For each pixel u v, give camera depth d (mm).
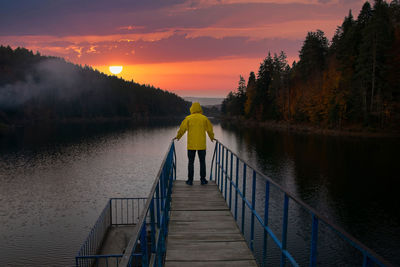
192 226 4883
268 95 110875
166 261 3807
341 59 74938
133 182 39438
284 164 43938
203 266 3695
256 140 70688
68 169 48312
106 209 16031
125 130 130000
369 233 21297
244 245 4250
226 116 188375
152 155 62781
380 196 29188
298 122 93062
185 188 6957
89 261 12516
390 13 78875
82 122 185750
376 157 45719
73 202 30938
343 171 38781
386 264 1271
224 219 5191
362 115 69875
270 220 23328
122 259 1495
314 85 85250
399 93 70125
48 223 25047
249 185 33688
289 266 16375
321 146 57031
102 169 48250
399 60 67562
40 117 187375
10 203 30750
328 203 27375
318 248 19078
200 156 7160
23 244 20672
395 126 65000
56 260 18172
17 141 86625
